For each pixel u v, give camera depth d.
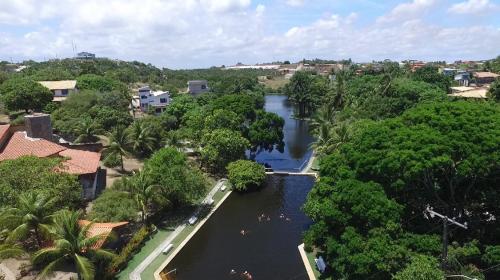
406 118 42.22
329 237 37.69
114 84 128.25
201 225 53.94
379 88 109.62
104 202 46.53
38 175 43.22
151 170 52.75
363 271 32.38
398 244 33.84
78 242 34.47
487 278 36.19
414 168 34.44
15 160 45.44
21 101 90.50
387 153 37.34
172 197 55.44
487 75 166.88
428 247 33.59
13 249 35.34
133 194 49.28
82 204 52.66
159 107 126.94
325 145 73.25
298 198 64.50
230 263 44.78
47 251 33.44
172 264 44.09
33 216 36.16
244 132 82.50
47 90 96.81
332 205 38.16
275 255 46.50
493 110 40.50
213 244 49.19
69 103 93.81
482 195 38.38
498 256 33.84
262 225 54.59
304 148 99.25
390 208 34.94
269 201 63.19
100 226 41.56
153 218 53.44
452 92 125.75
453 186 38.88
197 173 58.53
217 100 93.25
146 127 76.50
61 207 42.22
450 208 38.88
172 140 79.12
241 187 65.62
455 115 39.88
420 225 37.78
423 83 107.44
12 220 35.81
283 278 41.69
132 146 72.38
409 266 31.22
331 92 128.62
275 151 96.12
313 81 164.12
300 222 55.44
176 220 54.62
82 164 56.12
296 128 127.62
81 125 79.38
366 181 38.88
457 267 33.31
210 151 70.56
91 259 36.44
